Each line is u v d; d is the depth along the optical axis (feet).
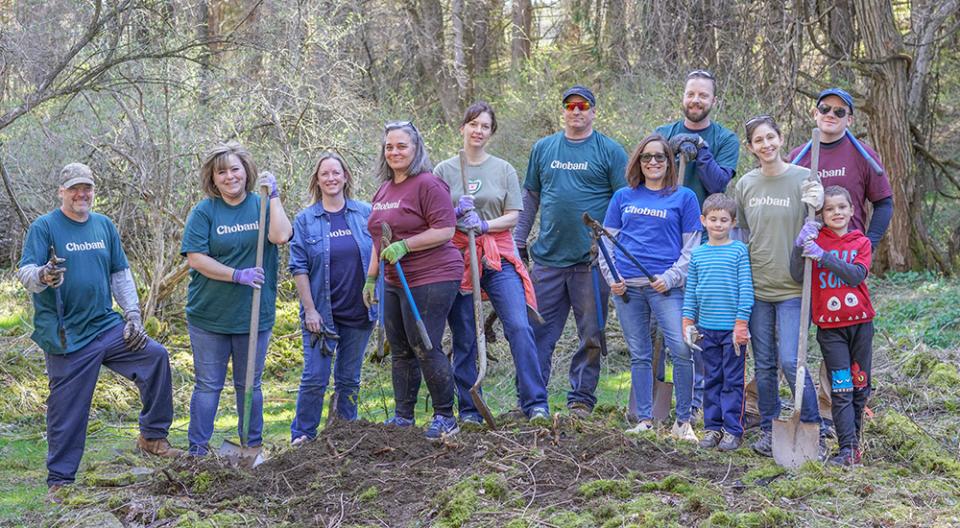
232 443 18.29
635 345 19.40
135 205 32.17
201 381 19.03
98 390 25.84
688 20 41.34
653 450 17.29
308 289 19.76
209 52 30.14
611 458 16.69
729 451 17.80
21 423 24.12
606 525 14.26
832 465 16.75
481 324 17.88
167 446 19.62
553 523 14.46
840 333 17.30
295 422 20.02
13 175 30.99
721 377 18.40
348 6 47.09
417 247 17.28
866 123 45.21
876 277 43.29
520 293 19.26
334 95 36.68
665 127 21.02
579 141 20.17
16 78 28.94
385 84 55.01
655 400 20.45
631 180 19.22
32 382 26.30
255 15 37.60
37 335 17.71
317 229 19.98
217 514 15.55
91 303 18.04
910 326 31.53
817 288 17.26
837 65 43.55
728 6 40.98
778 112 39.58
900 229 42.75
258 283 18.45
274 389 28.19
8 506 17.12
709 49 41.60
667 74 40.34
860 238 17.16
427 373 17.90
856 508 14.90
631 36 45.01
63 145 30.83
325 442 17.61
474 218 18.22
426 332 17.26
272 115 33.19
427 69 58.49
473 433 18.02
